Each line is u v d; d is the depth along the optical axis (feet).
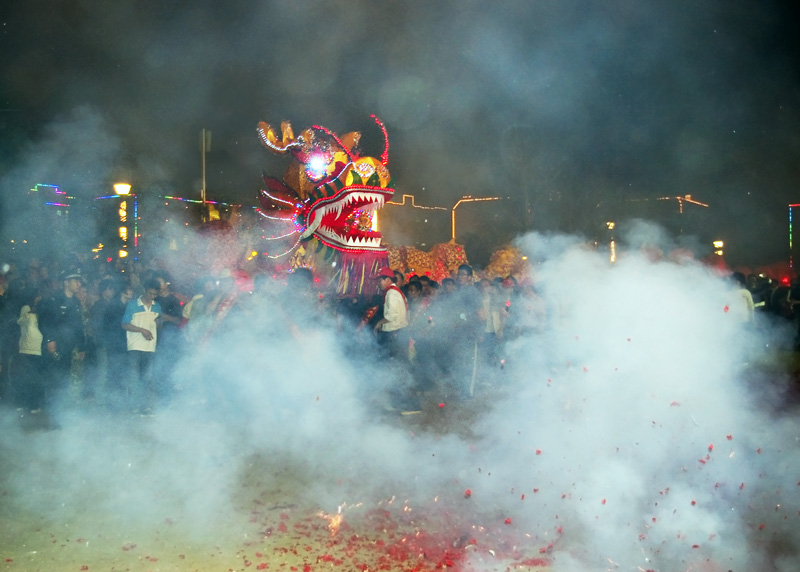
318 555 14.57
